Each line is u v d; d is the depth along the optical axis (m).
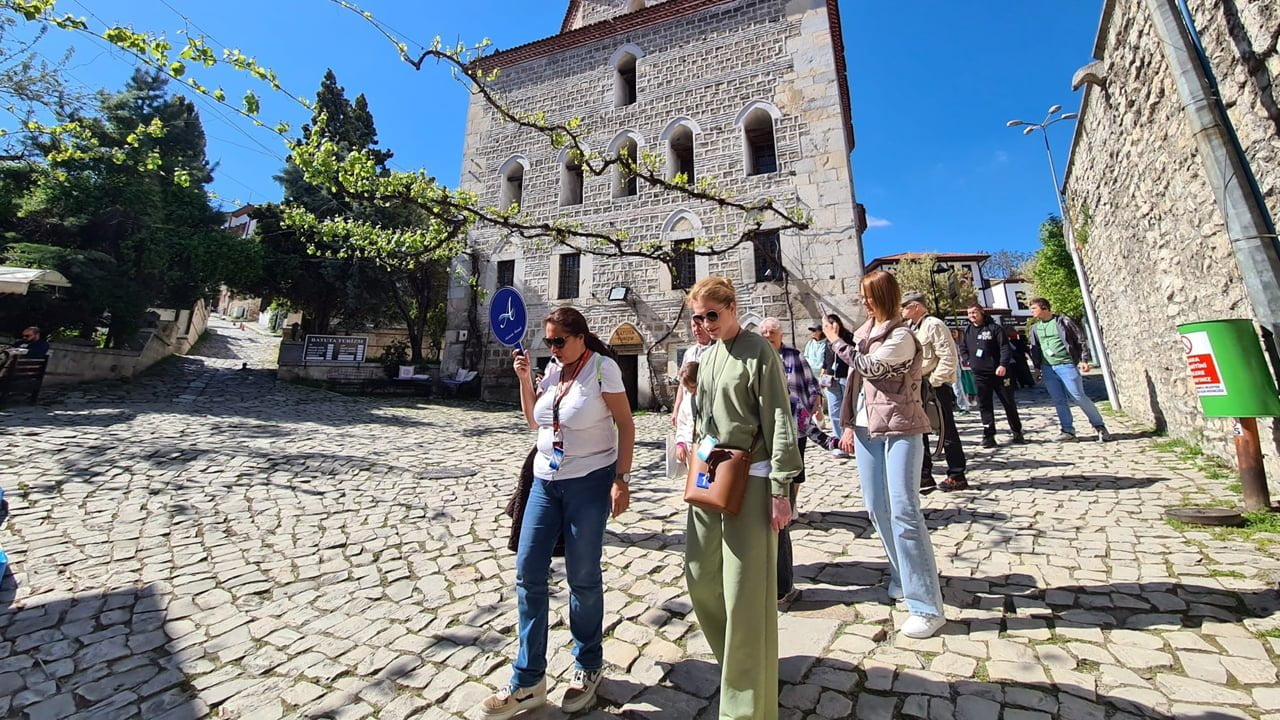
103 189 14.02
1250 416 3.41
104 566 3.64
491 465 6.90
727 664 1.86
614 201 14.94
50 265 12.23
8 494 4.93
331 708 2.20
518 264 15.75
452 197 7.69
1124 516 3.82
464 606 3.07
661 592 3.14
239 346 25.33
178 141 17.83
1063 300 20.11
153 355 15.88
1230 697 1.92
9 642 2.73
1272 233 3.36
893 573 2.85
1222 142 3.59
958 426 9.09
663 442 8.98
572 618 2.20
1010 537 3.62
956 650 2.36
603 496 2.27
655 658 2.47
